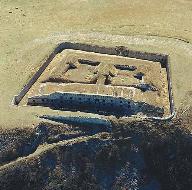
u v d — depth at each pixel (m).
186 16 88.31
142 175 63.00
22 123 65.31
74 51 79.06
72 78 71.50
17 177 61.91
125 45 79.12
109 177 62.56
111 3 92.44
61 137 64.38
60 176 61.91
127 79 70.69
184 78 72.31
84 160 62.72
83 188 61.75
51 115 65.94
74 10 90.50
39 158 62.38
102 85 69.25
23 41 81.56
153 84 69.25
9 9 91.38
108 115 66.12
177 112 66.38
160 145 64.00
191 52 78.06
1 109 67.69
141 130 64.44
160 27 84.69
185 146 64.00
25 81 72.19
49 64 76.62
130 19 87.19
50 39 81.62
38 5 92.50
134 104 66.50
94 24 85.88
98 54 77.69
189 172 63.16
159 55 77.06
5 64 76.12
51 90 69.19
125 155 63.59
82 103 68.62
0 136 64.50
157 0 93.44
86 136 64.31
